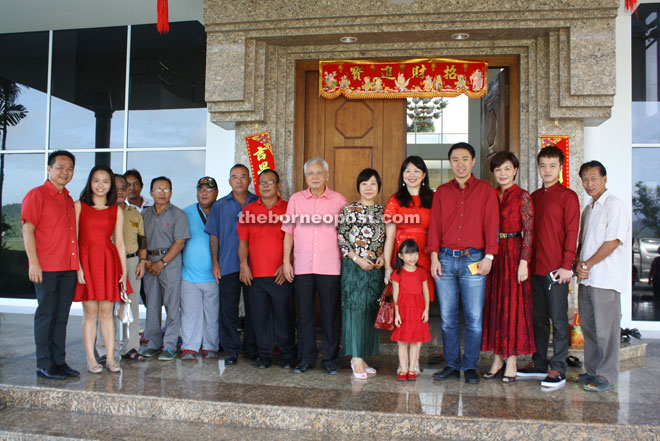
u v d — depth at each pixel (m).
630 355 4.30
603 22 4.26
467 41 4.66
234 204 4.11
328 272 3.72
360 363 3.63
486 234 3.49
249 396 3.14
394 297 3.57
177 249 4.12
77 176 6.36
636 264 5.42
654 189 5.43
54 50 6.45
